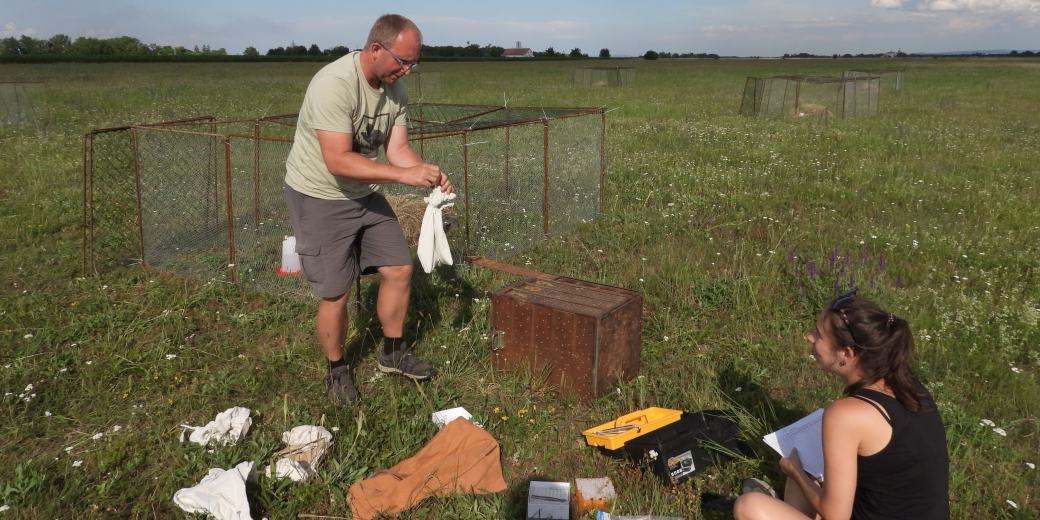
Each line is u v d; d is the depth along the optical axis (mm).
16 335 4527
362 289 5176
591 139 7734
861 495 2246
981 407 3684
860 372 2207
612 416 3613
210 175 6598
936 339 4418
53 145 10922
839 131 14078
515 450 3359
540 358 3867
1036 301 5086
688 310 4930
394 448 3334
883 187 8664
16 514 2855
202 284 5418
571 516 2916
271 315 4844
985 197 8125
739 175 9203
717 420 3428
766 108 18625
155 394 3867
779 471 3139
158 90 25891
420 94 26219
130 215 6902
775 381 3975
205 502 2799
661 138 12883
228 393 3873
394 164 3676
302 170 3436
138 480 3127
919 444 2119
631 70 34844
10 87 15062
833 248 5867
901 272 5633
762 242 6496
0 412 3633
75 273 5684
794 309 4980
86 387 3885
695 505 2951
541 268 5848
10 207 7340
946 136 13281
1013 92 27516
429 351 4316
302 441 3305
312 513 2934
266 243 6203
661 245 6281
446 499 2963
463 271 5566
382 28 3227
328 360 3816
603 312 3639
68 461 3238
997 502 2957
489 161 8297
